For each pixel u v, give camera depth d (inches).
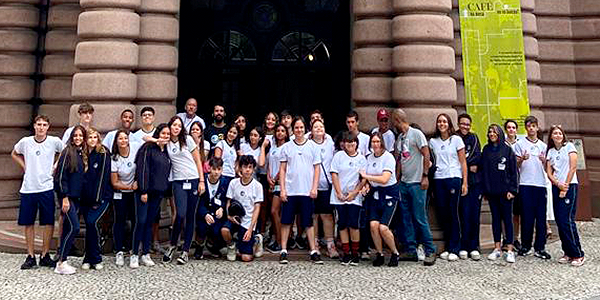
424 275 299.0
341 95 541.3
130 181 320.8
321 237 374.3
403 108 398.6
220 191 338.3
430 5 400.2
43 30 503.2
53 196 310.3
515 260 339.3
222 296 254.1
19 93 487.5
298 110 545.6
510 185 334.6
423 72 397.7
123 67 393.7
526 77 481.7
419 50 395.5
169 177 325.4
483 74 438.9
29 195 305.3
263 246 369.7
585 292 266.5
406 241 336.2
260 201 336.2
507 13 442.3
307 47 551.2
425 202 332.5
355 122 343.6
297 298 251.6
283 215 329.4
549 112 550.0
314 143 338.3
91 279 284.5
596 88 548.1
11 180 481.7
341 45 547.2
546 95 550.3
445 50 400.5
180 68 539.8
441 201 343.3
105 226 350.0
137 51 402.9
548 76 552.1
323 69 546.6
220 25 550.0
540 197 346.9
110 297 251.0
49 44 491.2
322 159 338.3
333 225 344.8
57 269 296.7
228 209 332.2
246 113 543.8
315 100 546.9
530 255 354.0
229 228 329.4
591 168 540.4
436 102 395.9
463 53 440.1
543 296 259.1
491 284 280.7
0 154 480.7
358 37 420.2
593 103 546.6
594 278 294.5
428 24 397.4
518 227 374.3
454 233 341.1
